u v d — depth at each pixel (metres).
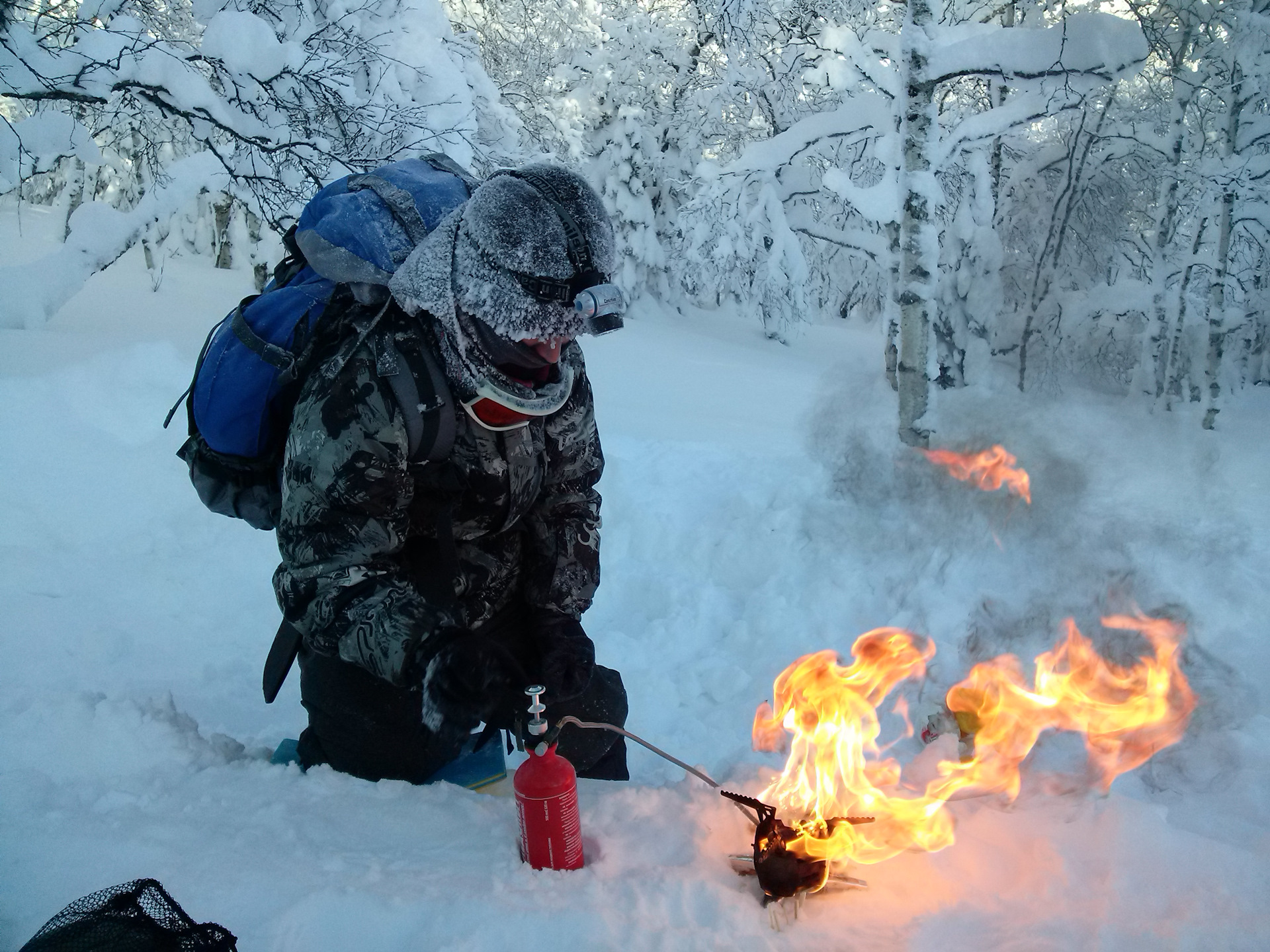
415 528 2.16
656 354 16.78
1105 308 16.83
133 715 2.37
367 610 1.91
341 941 1.61
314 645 2.04
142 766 2.26
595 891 1.75
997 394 13.25
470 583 2.23
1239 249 16.59
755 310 19.00
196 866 1.77
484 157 11.79
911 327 8.26
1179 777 2.57
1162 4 13.93
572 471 2.32
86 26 8.76
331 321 2.00
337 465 1.92
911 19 8.41
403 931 1.63
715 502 6.01
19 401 5.10
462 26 17.92
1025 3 14.09
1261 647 3.82
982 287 14.24
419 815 2.08
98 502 4.73
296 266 2.19
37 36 8.52
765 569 5.26
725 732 3.72
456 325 1.83
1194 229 16.47
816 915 1.72
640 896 1.73
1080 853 1.85
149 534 4.65
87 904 1.49
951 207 13.84
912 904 1.75
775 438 8.84
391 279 1.88
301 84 9.09
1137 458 8.77
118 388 5.51
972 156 13.91
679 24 20.33
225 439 2.08
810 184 16.50
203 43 8.69
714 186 11.95
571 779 1.85
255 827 1.98
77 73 8.30
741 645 4.57
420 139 10.59
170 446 5.24
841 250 19.47
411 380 1.92
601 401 11.80
